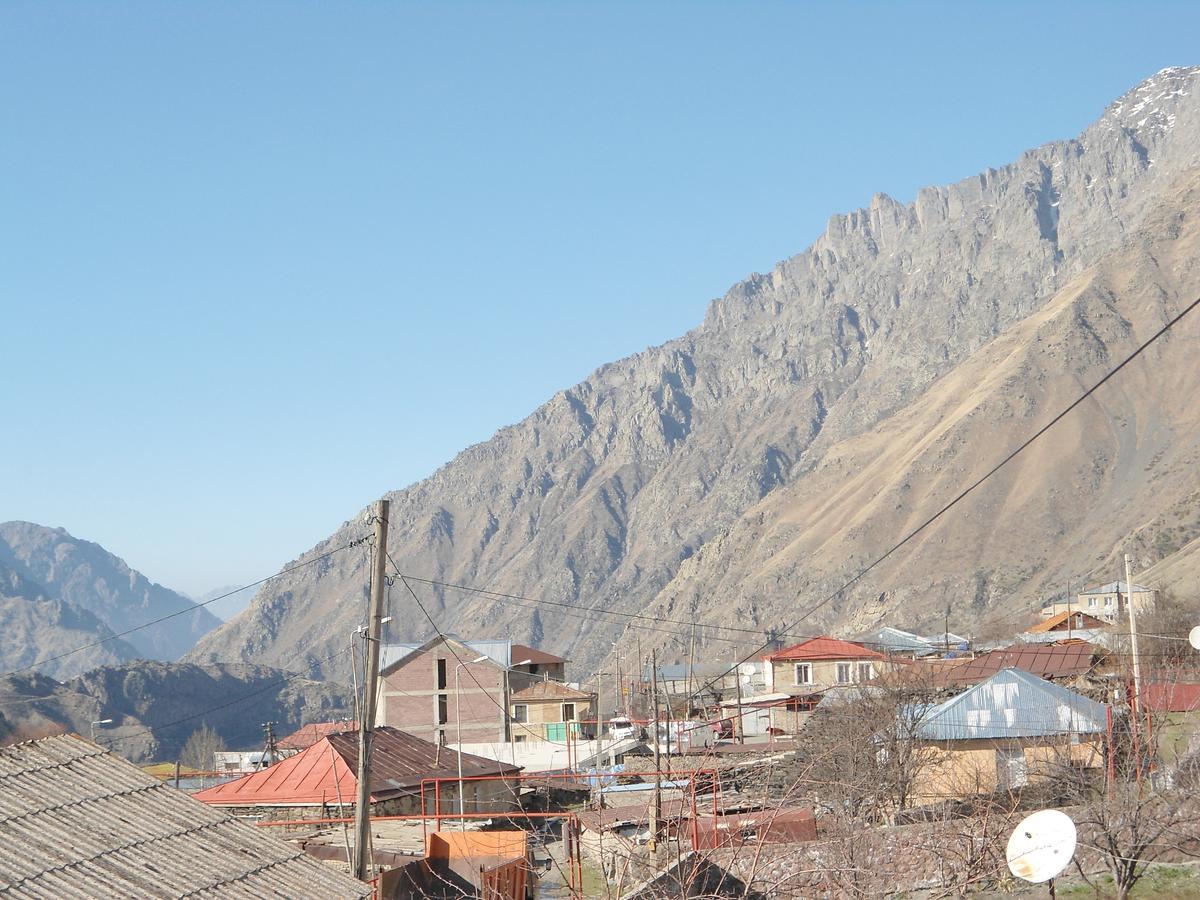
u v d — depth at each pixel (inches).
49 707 6742.1
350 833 1617.9
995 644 3983.8
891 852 1018.1
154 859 775.1
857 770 1316.4
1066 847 769.6
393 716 3636.8
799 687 3513.8
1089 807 952.3
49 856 734.5
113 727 6801.2
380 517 1018.7
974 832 1022.4
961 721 1624.0
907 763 1445.6
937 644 3799.2
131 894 720.3
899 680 2139.5
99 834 781.9
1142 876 955.3
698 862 886.4
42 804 799.7
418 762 1968.5
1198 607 4197.8
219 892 762.8
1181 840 944.3
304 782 1798.7
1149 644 2647.6
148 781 878.4
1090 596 6097.4
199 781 2955.2
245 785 1824.6
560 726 3501.5
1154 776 1095.0
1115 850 907.4
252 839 848.3
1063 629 4271.7
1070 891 970.1
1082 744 1400.1
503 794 2028.8
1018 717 1615.4
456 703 3599.9
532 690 3715.6
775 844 1023.0
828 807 1158.3
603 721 3454.7
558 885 1267.2
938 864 995.9
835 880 936.9
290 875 818.8
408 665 3666.3
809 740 1692.9
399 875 1160.8
